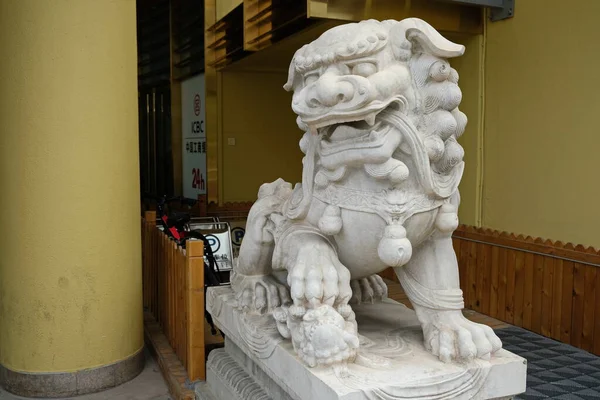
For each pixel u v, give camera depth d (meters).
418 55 1.64
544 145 4.23
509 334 3.92
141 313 3.57
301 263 1.71
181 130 8.62
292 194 1.99
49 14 3.01
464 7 4.71
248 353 2.06
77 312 3.19
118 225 3.30
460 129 1.69
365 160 1.60
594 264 3.49
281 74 7.53
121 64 3.25
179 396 2.98
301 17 4.59
